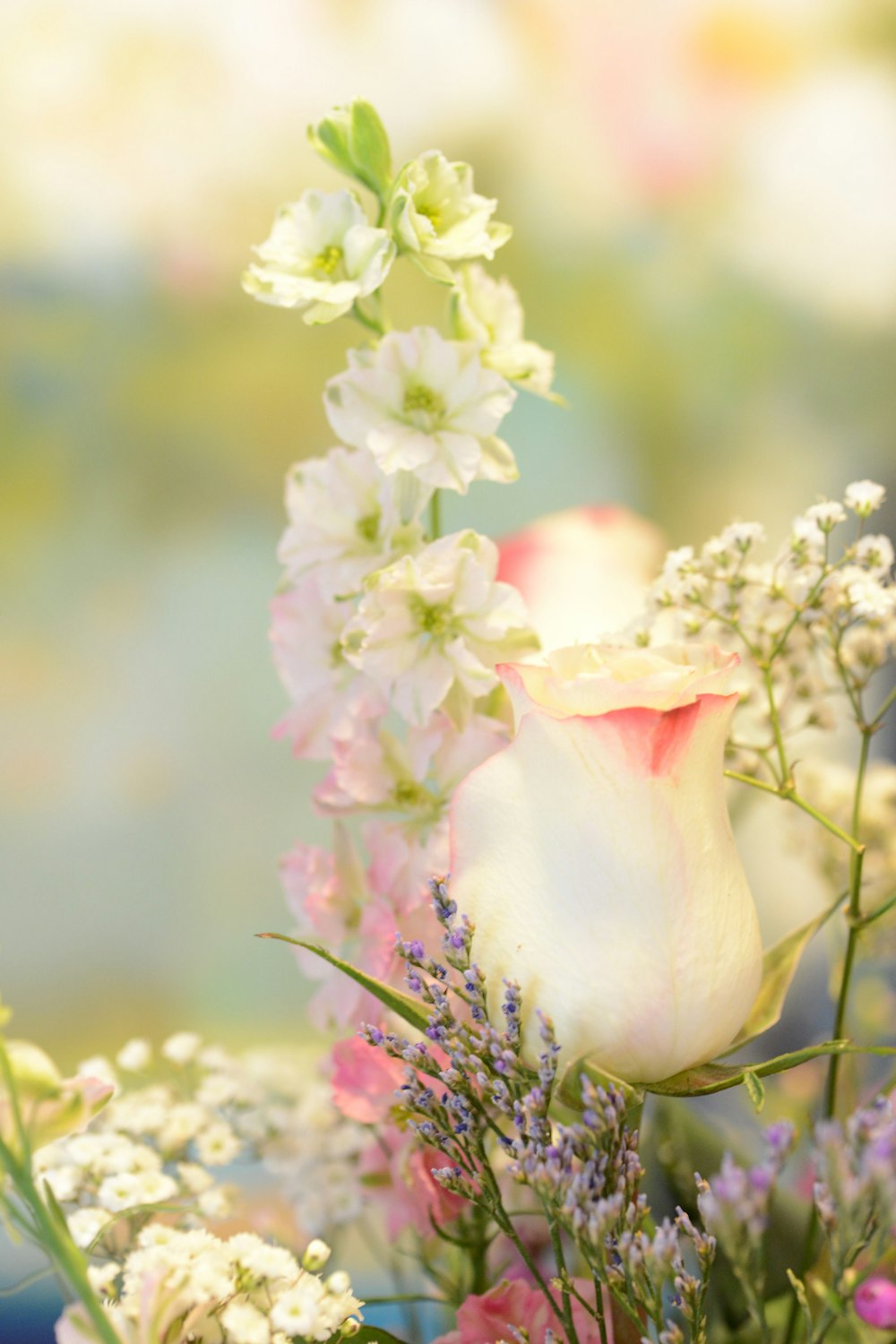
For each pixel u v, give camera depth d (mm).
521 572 520
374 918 477
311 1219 513
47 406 807
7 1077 426
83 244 785
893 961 604
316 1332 436
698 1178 431
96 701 833
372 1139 520
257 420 819
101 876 828
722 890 437
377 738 485
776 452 804
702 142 770
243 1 753
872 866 542
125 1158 477
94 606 831
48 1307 587
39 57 754
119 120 769
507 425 800
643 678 435
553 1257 522
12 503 813
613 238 792
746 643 486
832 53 764
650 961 432
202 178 778
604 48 761
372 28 761
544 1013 434
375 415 471
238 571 839
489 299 490
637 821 431
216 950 834
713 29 755
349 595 480
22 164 770
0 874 817
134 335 804
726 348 798
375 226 490
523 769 438
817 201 770
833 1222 417
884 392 792
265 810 847
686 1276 431
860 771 479
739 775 472
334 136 474
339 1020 485
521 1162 431
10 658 822
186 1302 436
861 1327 420
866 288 778
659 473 806
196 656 839
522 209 786
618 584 517
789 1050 674
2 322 792
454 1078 439
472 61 757
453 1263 508
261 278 472
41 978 817
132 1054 517
